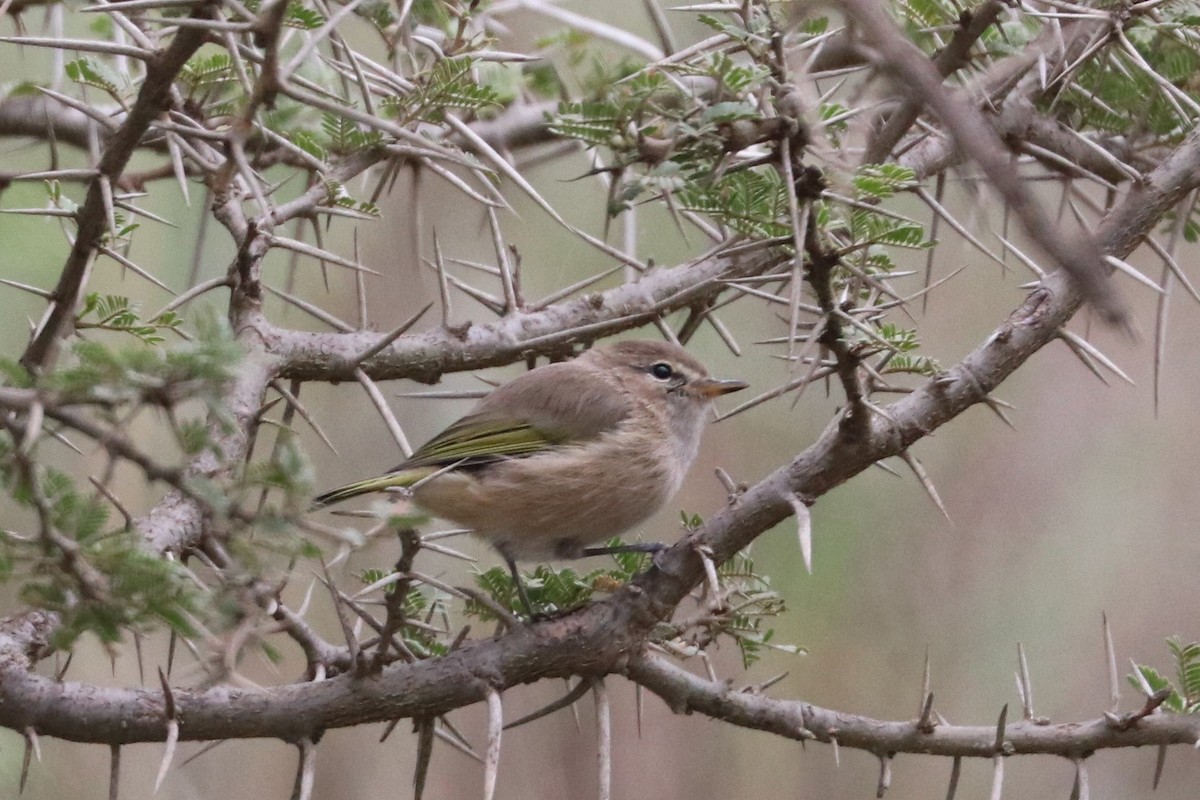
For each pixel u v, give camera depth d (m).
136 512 13.67
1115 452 17.38
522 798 16.55
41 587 5.62
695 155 6.86
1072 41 9.55
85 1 9.45
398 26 8.56
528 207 16.23
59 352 7.62
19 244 12.91
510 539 11.16
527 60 9.96
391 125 7.14
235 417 8.20
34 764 13.75
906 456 7.73
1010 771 16.81
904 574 17.09
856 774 16.81
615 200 7.11
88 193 7.45
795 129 6.41
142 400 4.98
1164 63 9.80
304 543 5.43
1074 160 10.08
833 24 9.02
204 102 9.33
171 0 6.94
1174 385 17.56
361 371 9.03
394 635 7.93
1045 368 17.89
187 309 14.24
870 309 7.29
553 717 16.91
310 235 15.78
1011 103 9.56
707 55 6.93
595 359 11.98
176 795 14.96
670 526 17.03
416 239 9.80
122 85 9.32
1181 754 16.61
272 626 6.67
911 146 9.77
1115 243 8.55
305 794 7.29
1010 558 17.05
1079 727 8.07
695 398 11.93
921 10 8.62
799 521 7.55
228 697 7.27
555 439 11.16
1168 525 16.98
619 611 7.91
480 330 9.56
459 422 11.34
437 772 16.45
